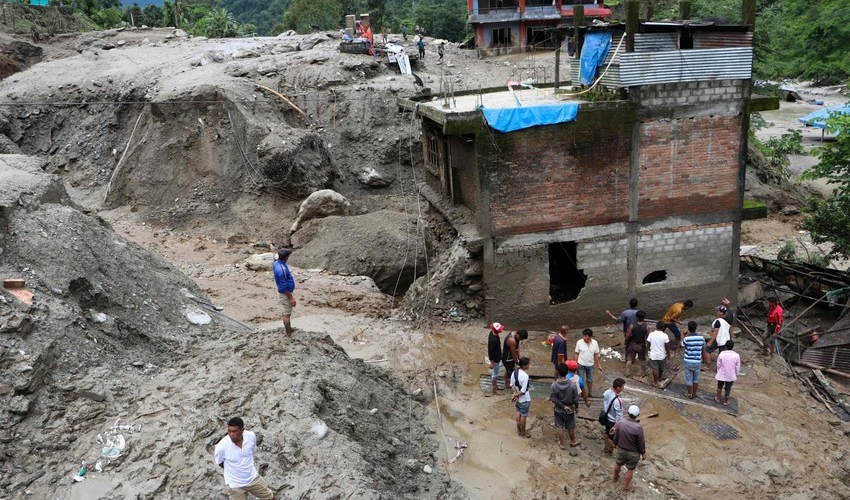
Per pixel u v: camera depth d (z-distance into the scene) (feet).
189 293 52.65
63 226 44.06
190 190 96.17
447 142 59.36
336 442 32.12
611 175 53.01
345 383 38.93
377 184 100.68
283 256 40.78
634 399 46.06
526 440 41.06
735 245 56.54
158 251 81.41
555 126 51.06
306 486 29.40
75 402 33.83
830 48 195.42
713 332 49.24
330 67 109.70
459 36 195.72
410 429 40.37
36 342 34.88
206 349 42.19
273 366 37.22
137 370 38.50
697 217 55.16
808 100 182.19
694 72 51.39
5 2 152.56
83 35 144.97
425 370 48.78
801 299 63.41
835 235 66.90
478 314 56.44
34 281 38.93
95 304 41.37
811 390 48.49
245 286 65.21
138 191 97.86
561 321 55.83
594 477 37.81
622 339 54.34
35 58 131.13
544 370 49.60
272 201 93.09
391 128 103.45
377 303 63.87
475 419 43.29
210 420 32.73
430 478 35.68
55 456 30.78
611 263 55.11
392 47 120.06
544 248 53.83
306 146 94.12
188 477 29.81
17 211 42.65
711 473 38.81
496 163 51.24
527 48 138.62
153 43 139.54
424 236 74.18
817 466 39.60
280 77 108.78
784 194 101.09
